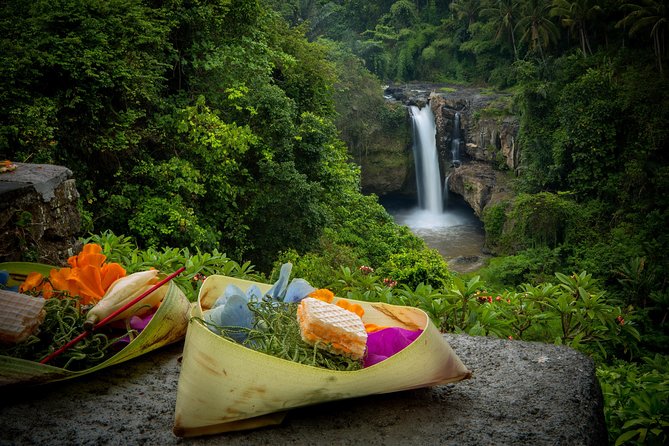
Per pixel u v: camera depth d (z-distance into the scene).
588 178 32.34
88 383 1.53
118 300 1.58
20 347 1.46
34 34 9.53
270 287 1.73
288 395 1.25
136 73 10.37
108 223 10.80
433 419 1.34
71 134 9.70
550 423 1.32
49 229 2.76
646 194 30.83
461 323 3.16
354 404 1.41
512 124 35.97
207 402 1.25
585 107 32.44
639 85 32.91
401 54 51.62
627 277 22.08
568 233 30.44
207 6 13.00
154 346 1.62
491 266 30.34
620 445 2.28
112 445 1.27
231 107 13.97
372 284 3.56
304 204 13.81
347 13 55.28
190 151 12.41
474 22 52.06
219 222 13.24
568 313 3.63
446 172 40.62
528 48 46.50
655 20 37.91
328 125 16.86
